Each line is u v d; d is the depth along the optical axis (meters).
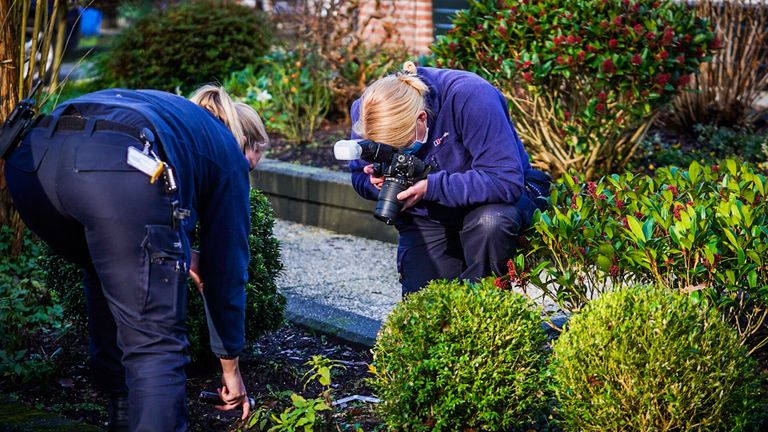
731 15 7.88
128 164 2.65
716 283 3.30
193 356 3.90
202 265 3.02
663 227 3.33
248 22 9.95
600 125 5.73
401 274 4.10
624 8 5.51
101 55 10.48
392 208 3.54
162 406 2.64
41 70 5.09
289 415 3.13
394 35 10.28
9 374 3.88
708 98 7.91
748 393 2.84
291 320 4.62
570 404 2.83
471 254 3.68
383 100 3.54
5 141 2.78
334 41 8.75
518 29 5.59
